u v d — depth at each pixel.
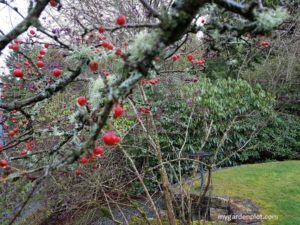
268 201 3.47
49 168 0.80
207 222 3.13
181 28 0.63
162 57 0.91
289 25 4.73
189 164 4.28
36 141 2.79
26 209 3.54
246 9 0.71
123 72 0.69
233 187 3.85
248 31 0.76
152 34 0.64
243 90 5.59
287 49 6.15
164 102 4.48
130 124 3.83
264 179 4.14
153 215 3.46
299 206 3.34
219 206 3.39
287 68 6.40
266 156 6.14
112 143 0.99
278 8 0.73
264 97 5.66
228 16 0.84
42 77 1.48
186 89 4.73
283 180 4.08
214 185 3.90
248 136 5.65
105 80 0.91
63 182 3.40
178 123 4.39
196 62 2.48
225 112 5.24
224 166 5.67
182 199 2.57
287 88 6.63
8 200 2.88
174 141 4.79
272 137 5.93
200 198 2.65
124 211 3.86
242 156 5.74
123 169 3.98
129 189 4.06
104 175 3.41
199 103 4.61
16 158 1.22
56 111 3.38
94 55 1.13
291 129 6.29
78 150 0.69
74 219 3.95
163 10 0.67
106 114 0.66
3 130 2.86
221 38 0.98
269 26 0.72
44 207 3.72
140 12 3.90
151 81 2.38
